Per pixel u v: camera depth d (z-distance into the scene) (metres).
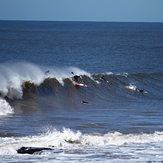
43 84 89.56
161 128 54.66
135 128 54.03
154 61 190.62
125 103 87.62
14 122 55.41
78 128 52.94
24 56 199.50
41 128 51.69
